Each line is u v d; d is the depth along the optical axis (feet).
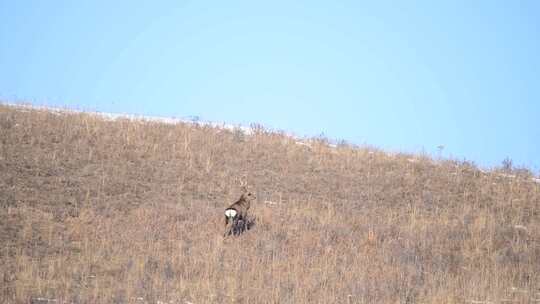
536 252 230.07
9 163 248.32
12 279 173.47
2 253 190.39
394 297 183.21
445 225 244.22
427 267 212.43
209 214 232.32
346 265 206.59
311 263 204.44
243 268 195.11
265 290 177.47
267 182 266.57
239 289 179.01
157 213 228.02
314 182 271.90
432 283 196.24
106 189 241.35
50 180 241.76
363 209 252.83
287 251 214.07
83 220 216.33
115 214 224.33
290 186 265.75
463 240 233.76
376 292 184.55
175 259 196.75
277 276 189.67
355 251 217.77
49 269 179.73
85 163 259.39
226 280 183.62
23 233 202.18
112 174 253.44
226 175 266.98
